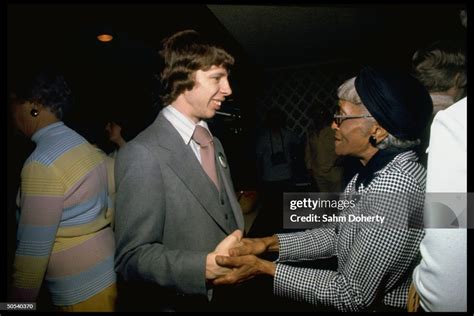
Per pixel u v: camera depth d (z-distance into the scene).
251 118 5.53
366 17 3.74
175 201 1.00
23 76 1.12
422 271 0.64
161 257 0.91
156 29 2.72
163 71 1.08
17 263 1.08
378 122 0.90
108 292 1.22
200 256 0.92
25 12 1.88
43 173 1.07
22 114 1.15
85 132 2.30
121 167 0.96
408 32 4.05
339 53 5.16
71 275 1.17
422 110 0.89
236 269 0.93
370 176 0.92
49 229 1.08
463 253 0.58
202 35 1.08
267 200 4.03
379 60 4.82
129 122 2.44
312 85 5.54
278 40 4.56
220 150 1.31
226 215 1.15
